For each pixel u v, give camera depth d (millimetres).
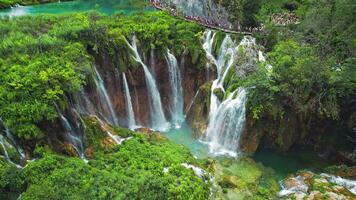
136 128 28328
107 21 29797
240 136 26500
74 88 22922
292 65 25781
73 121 22578
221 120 27203
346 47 26547
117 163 21266
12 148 19875
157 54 29359
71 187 18203
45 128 21281
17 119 20469
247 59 27953
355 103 25000
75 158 20656
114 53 27500
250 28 32719
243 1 33750
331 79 24328
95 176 19219
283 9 35594
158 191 19031
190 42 30391
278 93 25469
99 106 26266
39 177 18500
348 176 23469
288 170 24844
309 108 25141
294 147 26953
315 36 28422
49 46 25234
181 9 35406
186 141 27609
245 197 21609
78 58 25062
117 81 27797
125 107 28453
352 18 26594
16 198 17891
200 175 21984
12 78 21938
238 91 26750
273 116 25531
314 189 21906
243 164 24953
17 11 37469
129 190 18328
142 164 21359
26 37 25922
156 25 30219
